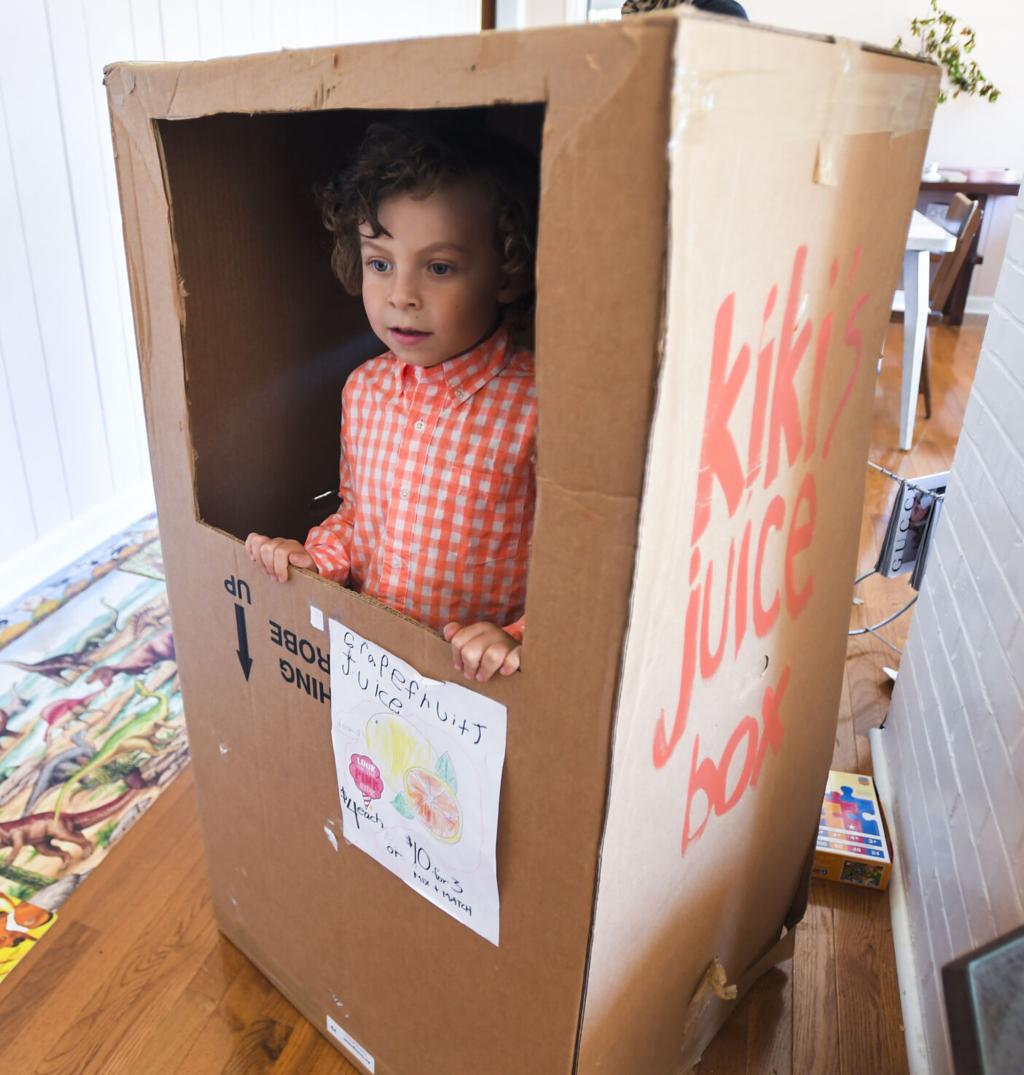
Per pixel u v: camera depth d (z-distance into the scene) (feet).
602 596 1.91
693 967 3.16
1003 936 1.69
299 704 2.91
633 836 2.35
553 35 1.55
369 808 2.82
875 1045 3.66
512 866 2.45
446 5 12.42
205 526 2.93
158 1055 3.54
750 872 3.30
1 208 6.03
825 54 1.84
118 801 4.83
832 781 4.83
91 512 7.44
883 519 8.36
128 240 2.70
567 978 2.46
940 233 9.77
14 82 5.95
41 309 6.53
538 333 1.78
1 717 5.46
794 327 2.15
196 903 4.22
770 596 2.60
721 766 2.73
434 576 2.94
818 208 2.04
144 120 2.45
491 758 2.34
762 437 2.19
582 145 1.58
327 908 3.26
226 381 3.15
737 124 1.64
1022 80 17.31
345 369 3.70
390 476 3.03
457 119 3.03
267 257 3.14
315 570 2.73
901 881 4.32
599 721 2.04
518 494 2.91
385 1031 3.30
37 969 3.87
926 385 11.33
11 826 4.65
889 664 6.15
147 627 6.45
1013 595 3.56
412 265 2.66
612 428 1.75
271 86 2.07
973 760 3.70
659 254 1.56
